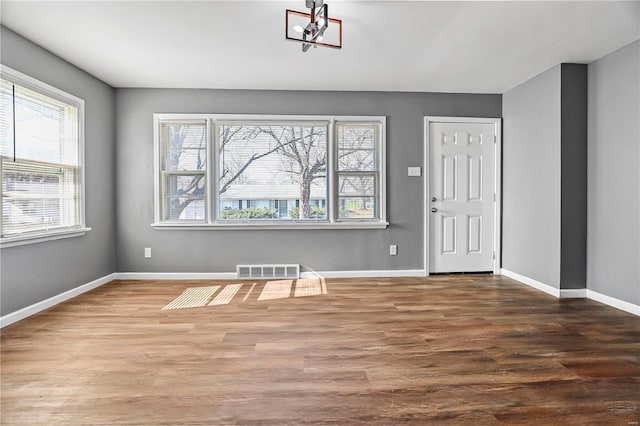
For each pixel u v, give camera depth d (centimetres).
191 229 463
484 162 482
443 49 340
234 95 461
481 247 486
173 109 458
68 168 374
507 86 456
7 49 296
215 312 331
